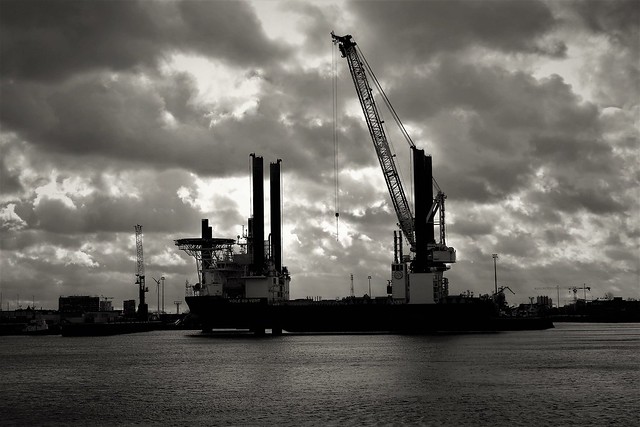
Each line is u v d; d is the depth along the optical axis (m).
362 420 83.00
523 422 80.81
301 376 124.06
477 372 125.69
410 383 112.19
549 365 137.12
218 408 92.62
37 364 162.00
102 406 96.38
